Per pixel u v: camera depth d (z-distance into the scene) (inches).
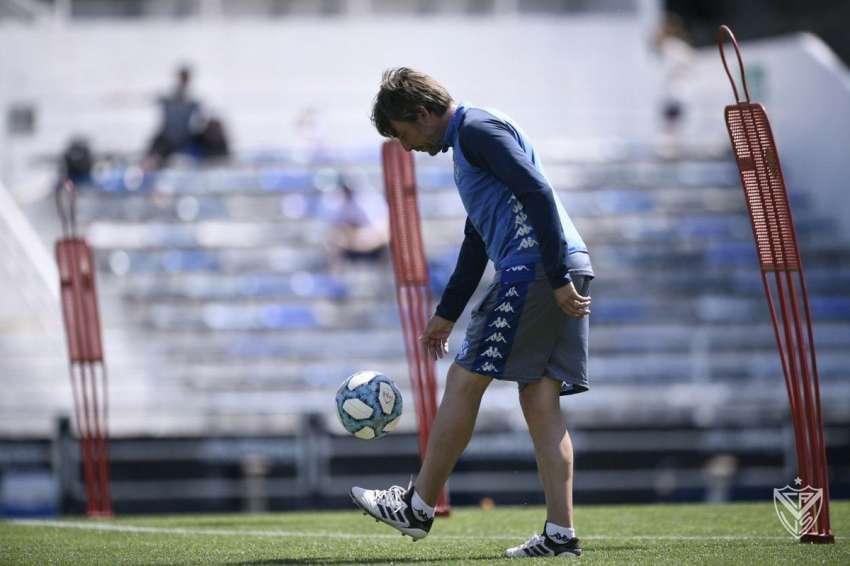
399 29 2805.1
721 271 2493.8
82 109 2694.4
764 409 1959.9
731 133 717.9
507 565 625.0
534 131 2824.8
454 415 666.8
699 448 1779.0
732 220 2618.1
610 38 2847.0
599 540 773.9
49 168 2635.3
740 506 1043.3
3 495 1644.9
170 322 2325.3
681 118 2827.3
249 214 2561.5
